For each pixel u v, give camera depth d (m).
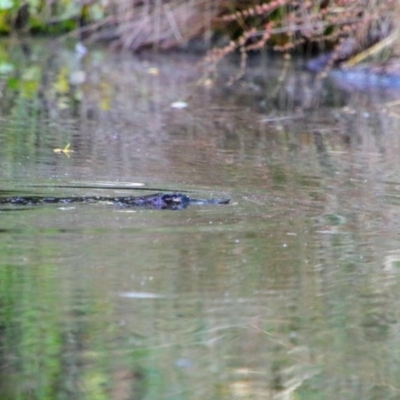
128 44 27.56
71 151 13.99
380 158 14.34
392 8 23.31
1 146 14.17
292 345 7.05
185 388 6.39
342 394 6.41
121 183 11.82
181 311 7.55
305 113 18.52
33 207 10.36
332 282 8.30
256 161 13.71
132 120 17.16
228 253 8.95
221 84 21.95
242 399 6.25
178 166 13.10
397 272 8.59
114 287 7.97
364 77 23.22
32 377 6.48
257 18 26.23
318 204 11.08
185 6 27.36
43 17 29.52
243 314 7.54
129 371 6.57
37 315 7.39
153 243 9.17
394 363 6.81
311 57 25.75
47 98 19.22
